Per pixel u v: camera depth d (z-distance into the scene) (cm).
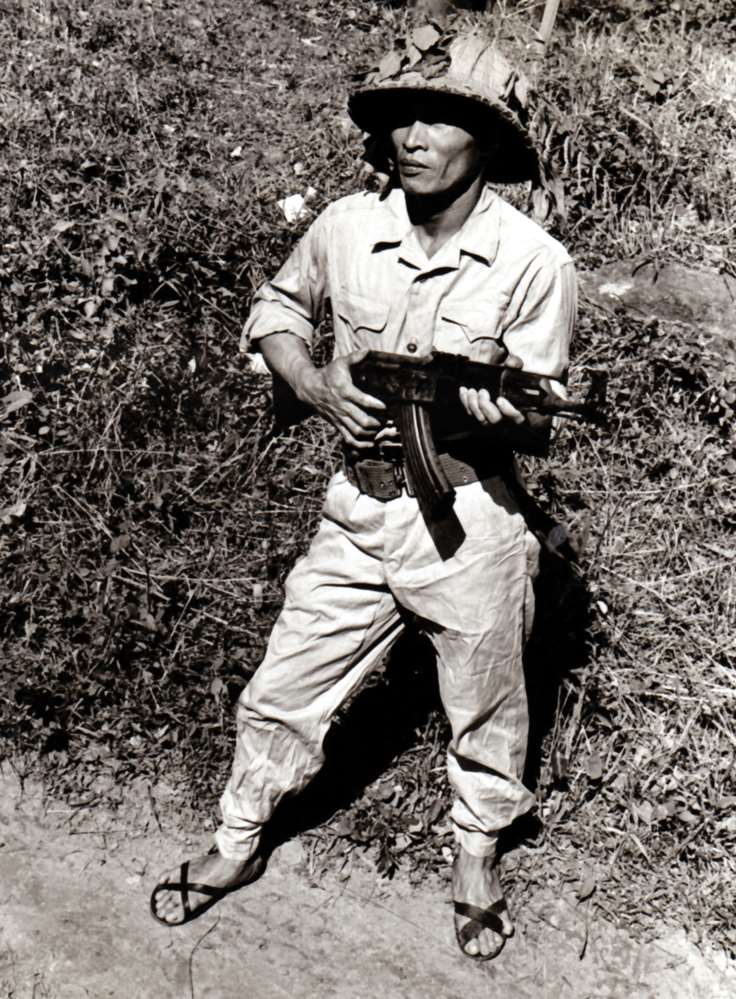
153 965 302
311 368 269
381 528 272
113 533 395
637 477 443
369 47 687
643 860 342
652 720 373
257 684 294
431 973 311
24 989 293
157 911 312
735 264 521
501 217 257
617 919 329
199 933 311
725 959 325
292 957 310
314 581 286
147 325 452
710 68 662
